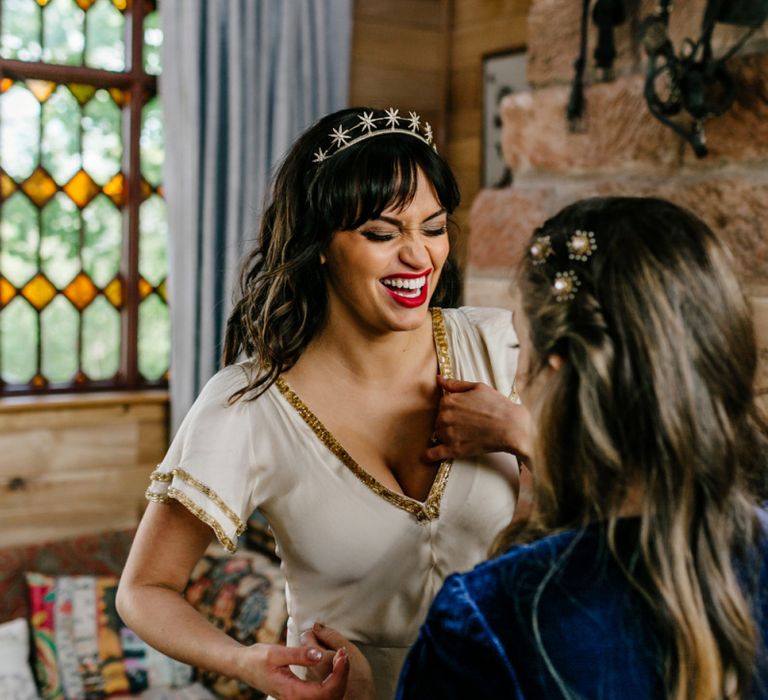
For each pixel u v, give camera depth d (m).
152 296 3.85
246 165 3.75
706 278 0.85
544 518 0.91
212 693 3.10
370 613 1.37
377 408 1.38
